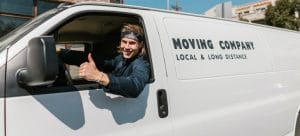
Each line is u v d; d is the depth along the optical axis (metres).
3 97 2.61
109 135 3.11
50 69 2.48
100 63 3.79
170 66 3.67
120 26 3.78
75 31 3.81
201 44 4.11
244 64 4.73
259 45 5.22
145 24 3.60
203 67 4.04
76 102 2.93
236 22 4.93
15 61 2.69
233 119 4.34
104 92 3.10
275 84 5.32
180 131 3.66
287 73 5.72
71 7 3.07
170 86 3.62
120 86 2.97
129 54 3.26
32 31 2.82
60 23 2.96
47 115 2.77
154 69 3.52
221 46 4.41
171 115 3.61
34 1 12.44
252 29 5.22
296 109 5.83
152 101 3.44
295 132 5.86
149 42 3.56
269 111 5.07
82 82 3.05
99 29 3.86
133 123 3.28
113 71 3.50
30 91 2.71
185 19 4.07
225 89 4.27
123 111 3.22
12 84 2.65
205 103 3.98
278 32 5.91
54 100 2.82
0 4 11.47
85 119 2.97
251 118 4.67
